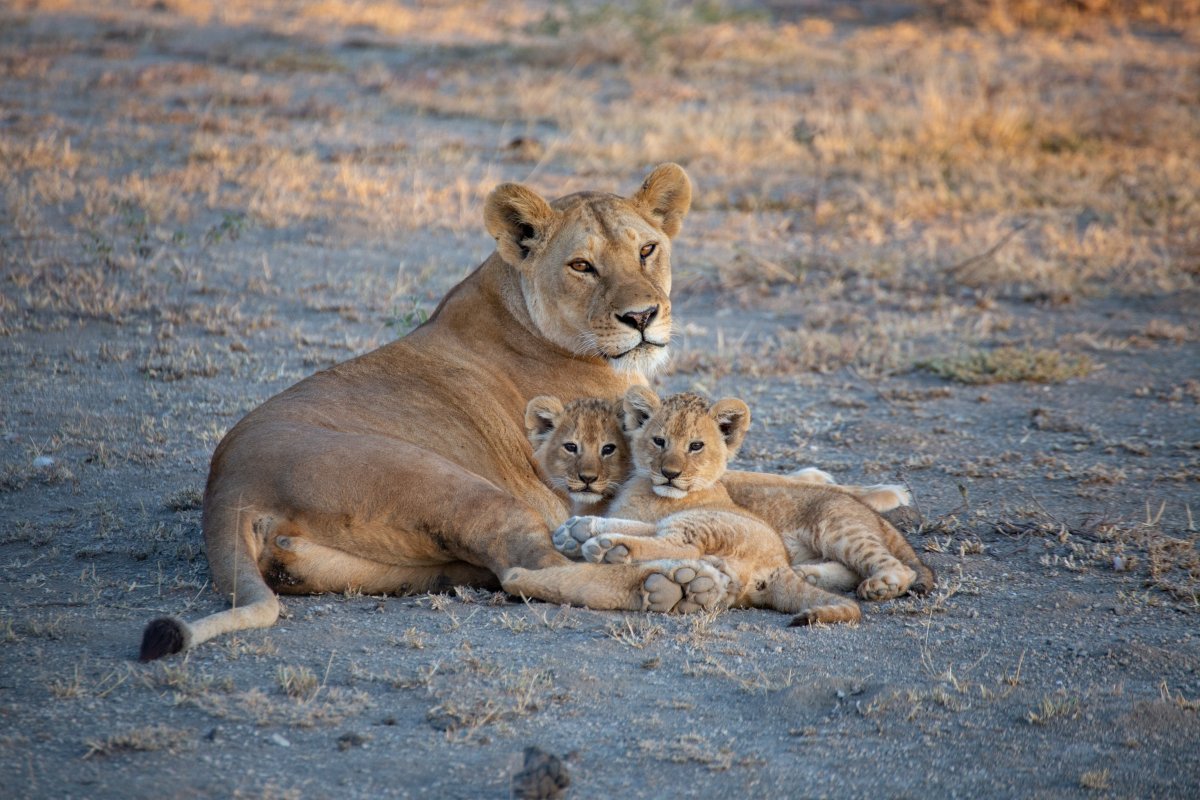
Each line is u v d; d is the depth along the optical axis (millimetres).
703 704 7500
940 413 14242
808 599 9016
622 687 7637
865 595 9242
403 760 6676
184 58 36656
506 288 10625
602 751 6867
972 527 10906
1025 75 35406
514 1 50719
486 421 10062
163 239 19984
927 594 9383
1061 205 23609
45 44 36750
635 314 10109
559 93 32656
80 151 24766
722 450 9828
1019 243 20938
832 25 46188
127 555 9852
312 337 16172
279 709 7105
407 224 21531
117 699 7211
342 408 9555
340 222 21469
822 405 14500
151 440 12656
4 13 41188
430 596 8891
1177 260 20219
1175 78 35062
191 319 16641
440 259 19953
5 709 7035
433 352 10336
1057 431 13617
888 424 13719
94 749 6613
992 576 9883
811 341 16422
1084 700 7617
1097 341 16938
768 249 21109
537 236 10422
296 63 35781
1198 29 44531
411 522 8695
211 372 14773
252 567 8359
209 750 6691
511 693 7418
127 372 14773
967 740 7121
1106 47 41156
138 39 38656
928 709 7473
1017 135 27594
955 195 23719
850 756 6906
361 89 33375
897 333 17094
